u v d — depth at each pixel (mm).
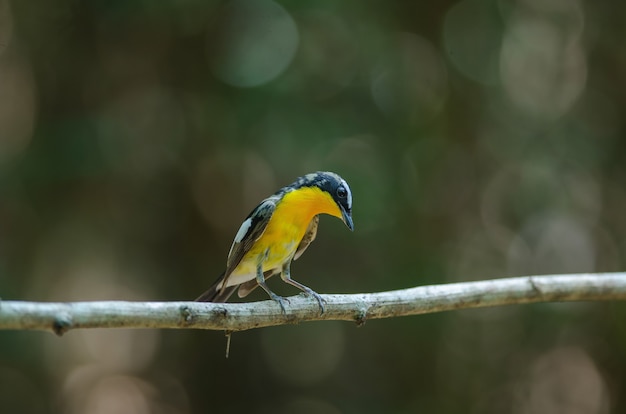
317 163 12844
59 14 13438
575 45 14555
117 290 14477
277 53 13117
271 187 13562
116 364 14891
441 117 14344
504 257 14320
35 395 13211
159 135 13703
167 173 13805
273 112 12633
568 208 13906
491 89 14227
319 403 13805
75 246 13945
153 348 14570
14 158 12836
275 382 13977
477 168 14398
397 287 12984
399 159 13523
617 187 13883
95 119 13008
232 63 12961
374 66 13773
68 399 14133
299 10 12961
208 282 13906
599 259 14023
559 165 13961
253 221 7016
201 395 13953
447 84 14391
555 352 13539
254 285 7633
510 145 14219
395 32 14125
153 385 14375
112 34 13625
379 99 13734
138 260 14227
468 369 13656
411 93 13953
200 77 13508
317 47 13477
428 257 13406
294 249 7301
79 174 12438
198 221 13961
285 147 12539
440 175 14047
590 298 7359
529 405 13562
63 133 12664
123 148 12992
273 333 13883
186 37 13484
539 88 14664
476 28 14195
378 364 13922
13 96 14094
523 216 14031
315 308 6137
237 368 13906
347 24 13633
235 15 13117
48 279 13906
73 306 4711
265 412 13773
